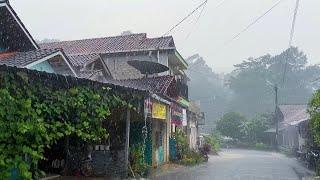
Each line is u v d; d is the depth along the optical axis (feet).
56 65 52.39
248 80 274.57
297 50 265.95
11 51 52.65
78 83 30.53
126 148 47.55
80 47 104.27
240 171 71.67
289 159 113.60
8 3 45.01
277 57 270.67
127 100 40.47
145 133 53.78
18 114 24.53
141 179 49.19
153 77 79.36
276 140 181.27
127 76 93.76
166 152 79.25
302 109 183.52
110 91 35.99
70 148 49.06
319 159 72.02
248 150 179.83
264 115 212.84
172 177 58.29
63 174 48.16
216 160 106.01
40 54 47.98
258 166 84.53
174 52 94.79
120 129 53.26
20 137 24.66
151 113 55.21
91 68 72.18
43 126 25.95
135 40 103.40
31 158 26.40
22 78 25.00
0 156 23.66
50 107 27.76
